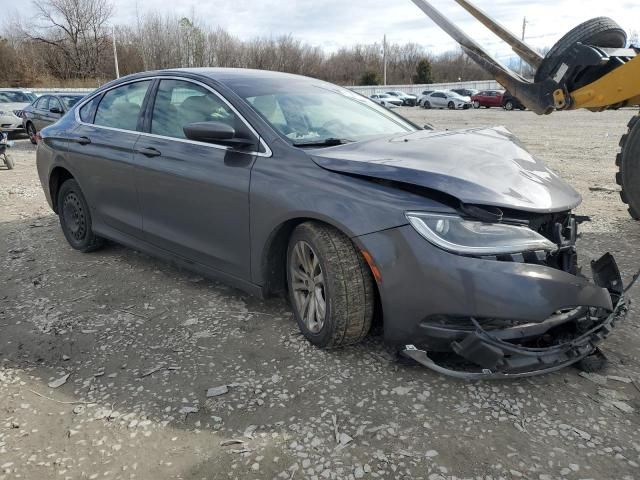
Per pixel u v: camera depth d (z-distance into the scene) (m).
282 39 74.25
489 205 2.58
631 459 2.24
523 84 3.81
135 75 4.49
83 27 62.59
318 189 2.92
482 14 4.01
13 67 56.88
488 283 2.47
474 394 2.69
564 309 2.67
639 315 3.51
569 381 2.79
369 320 2.93
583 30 3.61
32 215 6.66
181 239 3.83
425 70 73.50
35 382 2.92
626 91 3.48
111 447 2.40
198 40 66.75
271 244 3.22
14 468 2.28
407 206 2.65
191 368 3.01
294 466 2.25
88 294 4.09
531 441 2.35
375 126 3.84
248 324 3.50
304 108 3.68
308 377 2.87
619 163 5.35
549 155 11.38
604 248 4.89
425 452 2.30
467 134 3.52
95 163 4.48
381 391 2.73
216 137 3.26
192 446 2.39
